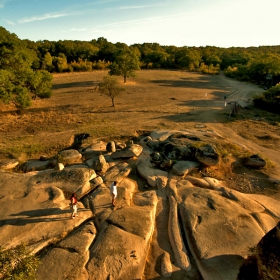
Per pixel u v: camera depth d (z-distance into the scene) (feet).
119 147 64.75
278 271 22.77
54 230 34.60
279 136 77.05
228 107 114.73
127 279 28.09
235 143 70.90
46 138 73.10
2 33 115.96
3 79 87.81
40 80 108.17
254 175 53.72
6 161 56.08
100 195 42.50
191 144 59.57
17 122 88.17
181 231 35.70
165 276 29.25
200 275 29.40
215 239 33.37
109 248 31.32
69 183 45.32
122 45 357.82
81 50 294.66
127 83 178.40
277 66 181.06
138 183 49.19
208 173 52.70
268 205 42.65
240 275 27.81
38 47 290.76
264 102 111.55
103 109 108.27
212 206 39.91
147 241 33.37
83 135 75.15
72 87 160.45
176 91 155.53
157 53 308.60
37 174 49.34
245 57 317.83
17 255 23.72
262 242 24.61
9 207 38.96
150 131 79.41
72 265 29.07
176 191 44.45
